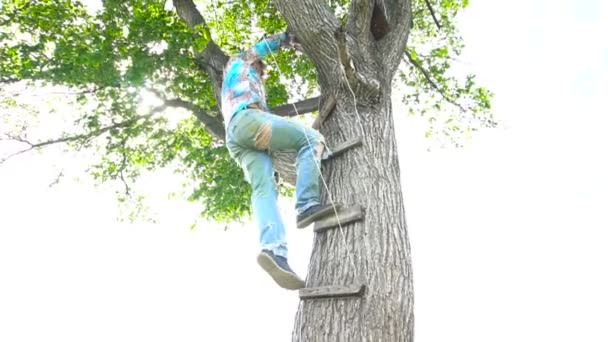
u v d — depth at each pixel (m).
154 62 5.86
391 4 4.87
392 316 2.76
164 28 5.79
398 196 3.34
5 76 6.26
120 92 6.43
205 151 7.58
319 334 2.75
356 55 4.02
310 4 4.00
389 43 4.47
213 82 5.59
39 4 6.27
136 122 6.83
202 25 5.45
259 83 3.43
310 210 3.09
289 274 2.85
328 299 2.86
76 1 6.34
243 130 3.13
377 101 3.80
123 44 5.93
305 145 3.17
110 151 7.41
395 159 3.59
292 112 5.22
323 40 3.93
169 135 7.69
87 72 5.95
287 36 3.89
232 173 7.44
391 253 2.98
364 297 2.79
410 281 2.98
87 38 5.96
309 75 7.69
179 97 6.71
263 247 2.88
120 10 6.01
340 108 3.74
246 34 8.09
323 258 3.05
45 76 5.91
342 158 3.44
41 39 6.15
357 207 3.07
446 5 8.20
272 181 3.14
